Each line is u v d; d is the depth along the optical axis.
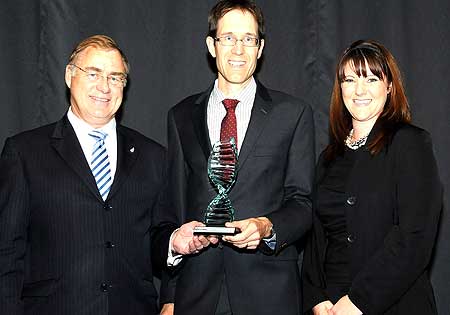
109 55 2.57
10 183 2.49
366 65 2.48
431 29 3.28
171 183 2.67
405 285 2.32
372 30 3.29
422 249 2.33
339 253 2.51
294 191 2.59
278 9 3.30
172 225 2.64
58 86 3.26
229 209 2.44
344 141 2.63
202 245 2.41
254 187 2.52
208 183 2.54
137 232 2.61
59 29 3.25
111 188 2.55
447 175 3.29
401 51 3.28
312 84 3.30
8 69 3.27
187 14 3.29
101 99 2.55
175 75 3.30
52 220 2.47
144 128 3.31
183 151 2.64
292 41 3.30
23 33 3.28
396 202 2.40
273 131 2.57
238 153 2.54
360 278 2.37
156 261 2.62
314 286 2.57
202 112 2.64
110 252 2.50
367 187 2.45
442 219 3.29
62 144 2.55
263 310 2.49
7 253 2.47
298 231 2.50
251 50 2.55
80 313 2.44
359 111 2.52
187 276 2.57
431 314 2.39
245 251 2.52
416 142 2.42
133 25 3.30
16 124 3.27
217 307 2.53
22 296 2.50
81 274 2.45
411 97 3.29
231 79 2.56
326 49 3.29
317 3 3.29
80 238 2.47
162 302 2.68
